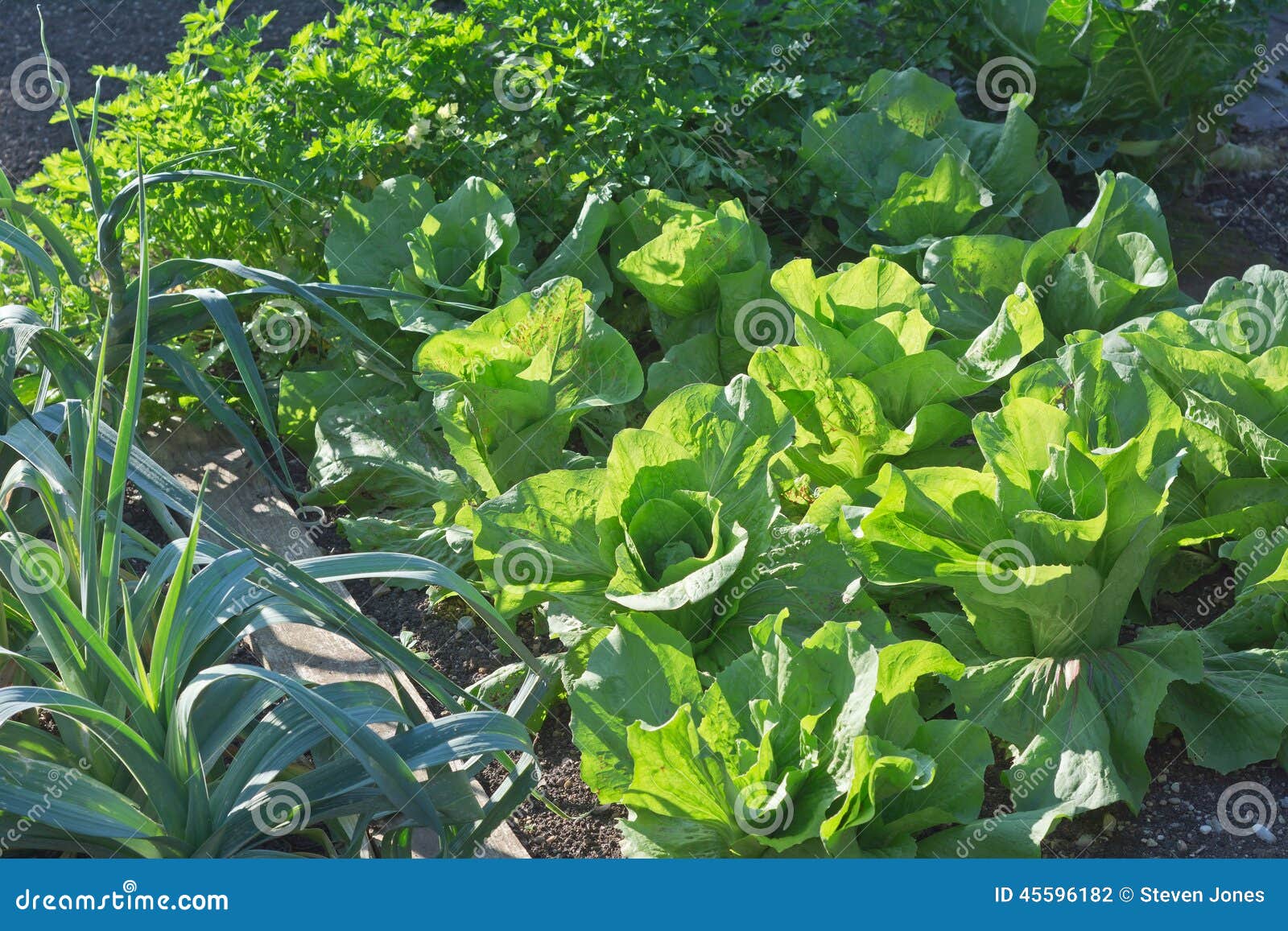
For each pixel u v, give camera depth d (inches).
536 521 99.1
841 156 142.5
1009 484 90.7
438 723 81.3
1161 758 95.3
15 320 97.0
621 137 135.0
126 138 135.9
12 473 92.0
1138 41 147.2
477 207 128.5
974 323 126.4
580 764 98.3
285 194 131.6
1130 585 94.7
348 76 134.3
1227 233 160.1
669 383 126.2
